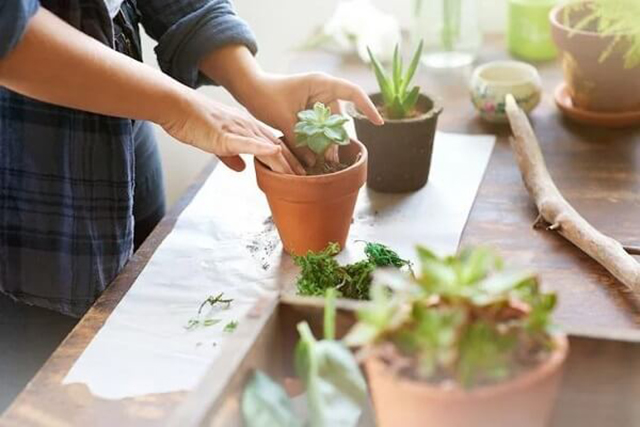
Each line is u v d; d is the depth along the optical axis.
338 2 1.82
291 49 1.76
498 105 1.37
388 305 0.60
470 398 0.55
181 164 1.91
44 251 1.20
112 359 0.93
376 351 0.58
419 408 0.57
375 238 1.12
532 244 1.09
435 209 1.18
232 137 1.02
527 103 1.37
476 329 0.56
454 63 1.59
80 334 0.97
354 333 0.59
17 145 1.16
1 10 0.87
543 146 1.31
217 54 1.21
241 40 1.21
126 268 1.09
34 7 0.90
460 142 1.35
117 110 0.99
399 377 0.57
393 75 1.21
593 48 1.28
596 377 0.67
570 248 1.07
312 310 0.72
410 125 1.17
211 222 1.18
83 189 1.16
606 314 0.96
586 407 0.67
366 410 0.68
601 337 0.66
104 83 0.97
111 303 1.03
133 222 1.29
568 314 0.96
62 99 0.97
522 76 1.41
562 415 0.67
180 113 1.01
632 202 1.16
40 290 1.21
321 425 0.64
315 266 0.98
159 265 1.09
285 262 1.09
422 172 1.22
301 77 1.16
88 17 1.08
